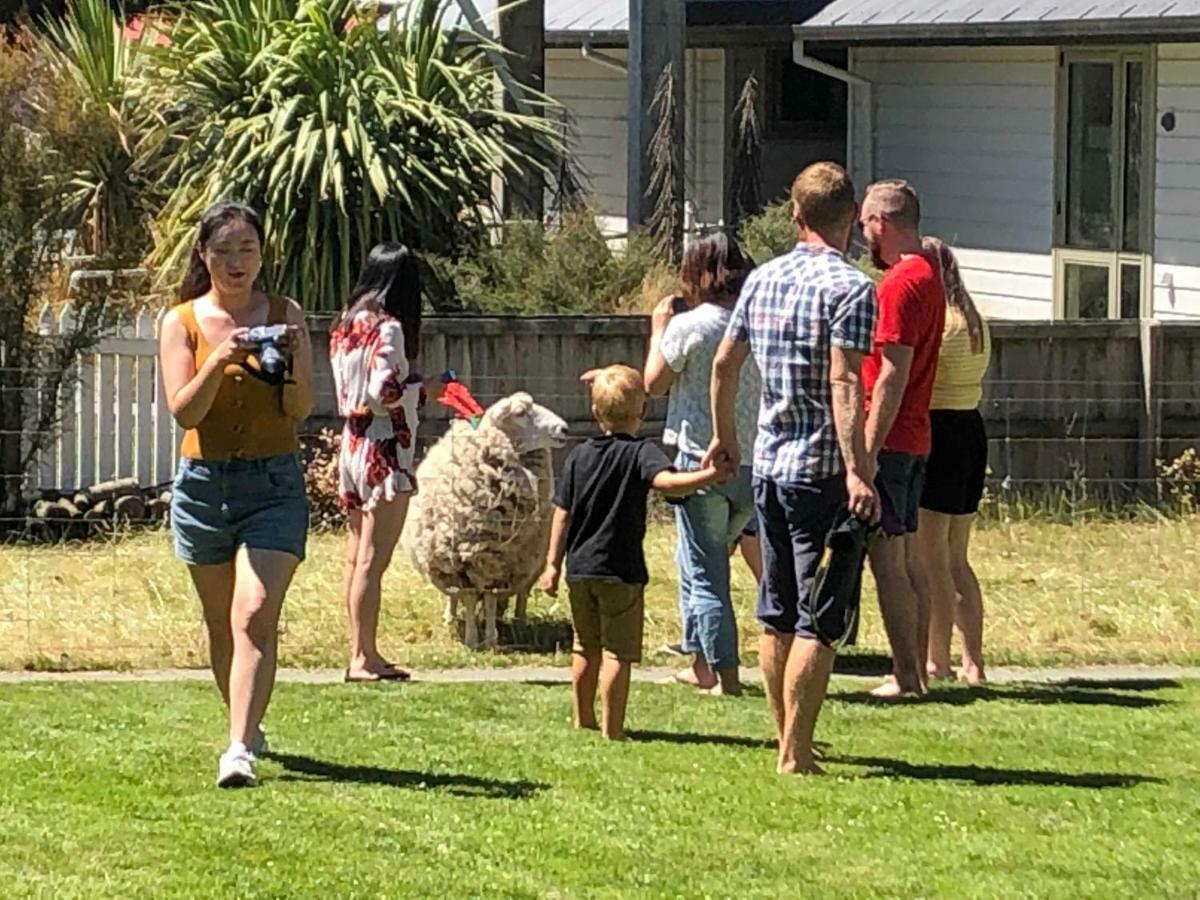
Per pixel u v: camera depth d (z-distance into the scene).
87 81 15.88
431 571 9.52
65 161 12.76
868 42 18.89
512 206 15.05
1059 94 18.06
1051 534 12.51
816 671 7.09
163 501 12.79
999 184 18.83
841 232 7.13
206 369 6.62
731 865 6.00
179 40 15.23
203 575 6.93
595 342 13.05
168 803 6.52
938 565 8.90
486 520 9.38
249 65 14.74
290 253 14.22
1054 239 18.28
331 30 14.73
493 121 15.15
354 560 8.87
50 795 6.60
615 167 22.09
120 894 5.56
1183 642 9.93
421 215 14.42
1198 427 13.59
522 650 9.62
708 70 21.66
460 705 8.30
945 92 19.33
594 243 14.36
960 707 8.46
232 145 14.33
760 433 7.09
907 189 8.20
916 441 8.29
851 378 6.89
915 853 6.18
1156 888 5.84
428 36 15.14
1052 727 8.07
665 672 9.19
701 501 8.47
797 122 21.70
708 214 21.81
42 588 10.62
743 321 7.20
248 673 6.73
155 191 14.67
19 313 12.64
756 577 8.94
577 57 22.53
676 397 8.49
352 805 6.56
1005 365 13.45
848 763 7.41
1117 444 13.60
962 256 19.30
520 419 9.48
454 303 14.24
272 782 6.86
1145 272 17.25
